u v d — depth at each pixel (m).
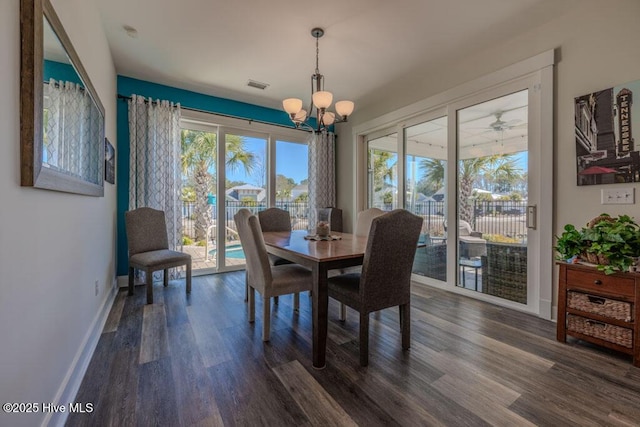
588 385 1.53
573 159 2.23
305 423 1.27
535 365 1.72
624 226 1.80
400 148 3.80
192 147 3.86
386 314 2.56
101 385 1.52
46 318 1.16
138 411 1.33
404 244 1.82
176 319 2.39
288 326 2.29
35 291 1.07
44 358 1.14
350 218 4.66
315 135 4.64
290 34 2.50
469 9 2.18
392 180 4.06
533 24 2.38
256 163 4.32
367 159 4.51
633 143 1.93
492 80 2.71
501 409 1.35
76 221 1.60
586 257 1.93
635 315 1.70
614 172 2.01
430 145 3.44
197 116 3.76
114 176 3.03
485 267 2.90
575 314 1.96
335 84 3.55
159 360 1.77
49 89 1.19
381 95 3.90
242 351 1.89
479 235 2.94
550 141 2.34
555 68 2.31
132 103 3.28
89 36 1.94
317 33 2.48
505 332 2.17
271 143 4.41
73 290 1.53
